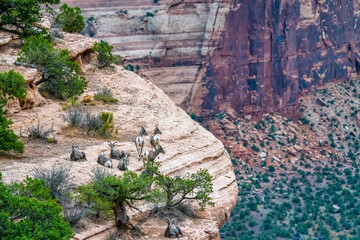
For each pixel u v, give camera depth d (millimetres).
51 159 25984
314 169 128000
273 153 131375
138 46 132125
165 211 24781
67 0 129000
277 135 136750
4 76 29328
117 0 131125
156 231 23781
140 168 26812
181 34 132250
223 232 92500
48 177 23047
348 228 98375
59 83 33500
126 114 33156
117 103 35000
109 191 22844
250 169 124438
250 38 136375
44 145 27641
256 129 136875
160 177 24703
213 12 131125
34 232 18953
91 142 28781
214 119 135250
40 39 35406
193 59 133500
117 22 131125
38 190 21625
